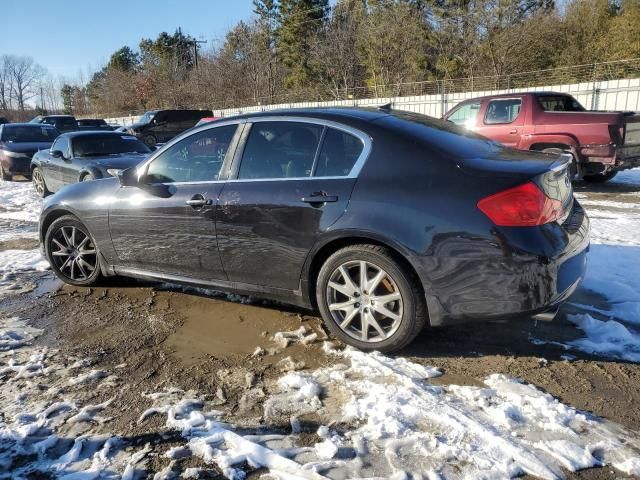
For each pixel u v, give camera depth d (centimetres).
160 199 425
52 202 498
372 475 238
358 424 276
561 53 3155
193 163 421
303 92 4022
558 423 270
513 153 373
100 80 7519
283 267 376
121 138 1078
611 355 344
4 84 8781
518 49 3178
